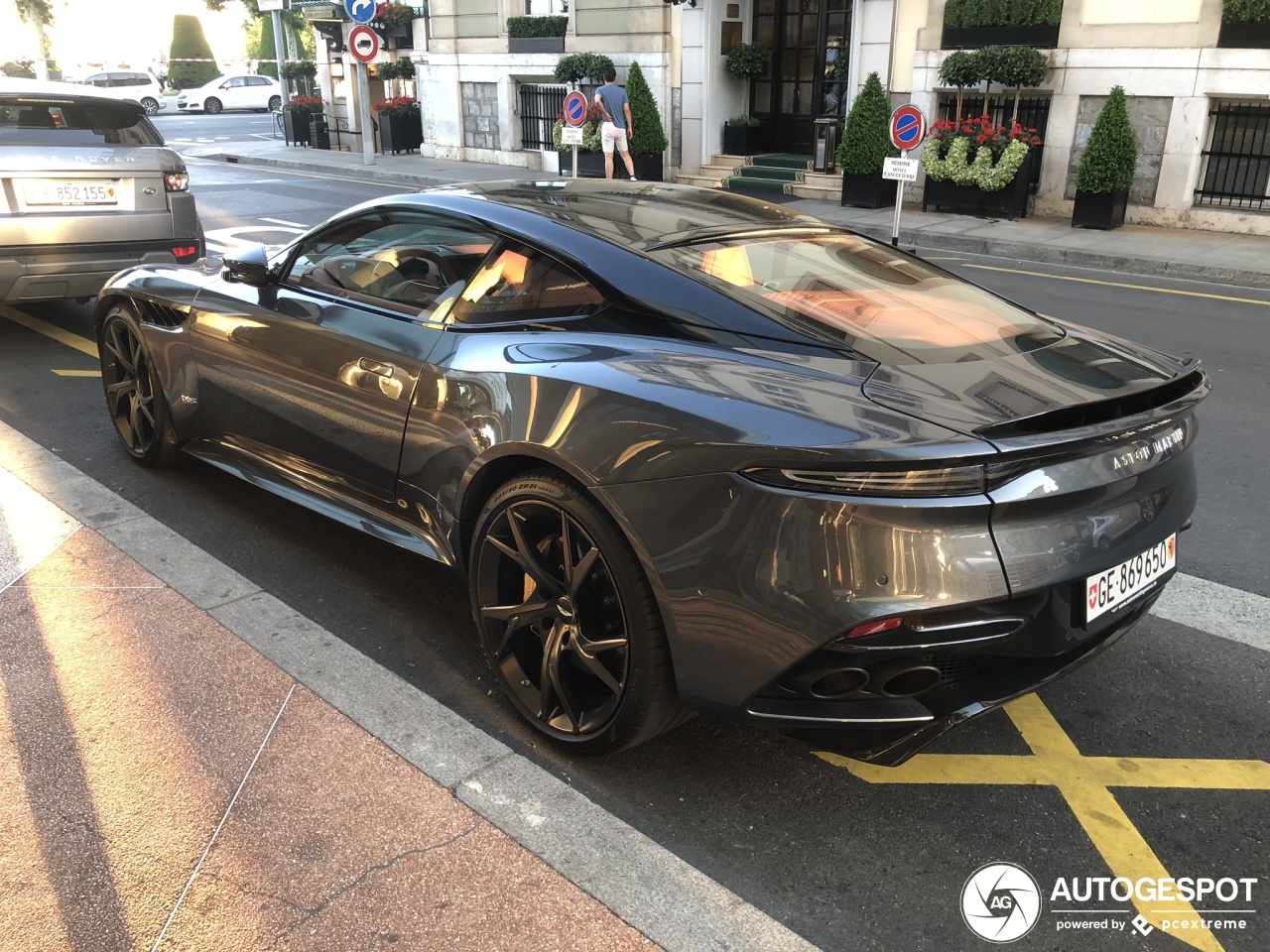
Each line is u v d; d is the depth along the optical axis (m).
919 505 2.02
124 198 6.46
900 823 2.44
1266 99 12.02
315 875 2.19
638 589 2.33
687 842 2.36
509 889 2.17
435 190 3.38
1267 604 3.56
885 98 14.14
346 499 3.39
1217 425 5.51
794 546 2.09
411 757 2.58
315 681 2.90
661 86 17.17
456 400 2.80
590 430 2.39
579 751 2.59
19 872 2.17
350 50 19.98
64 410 5.38
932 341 2.52
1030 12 13.25
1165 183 12.87
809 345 2.43
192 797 2.42
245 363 3.65
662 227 2.97
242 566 3.66
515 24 19.09
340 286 3.43
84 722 2.69
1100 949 2.08
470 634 3.26
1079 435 2.11
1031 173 13.90
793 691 2.19
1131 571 2.37
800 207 14.70
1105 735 2.81
